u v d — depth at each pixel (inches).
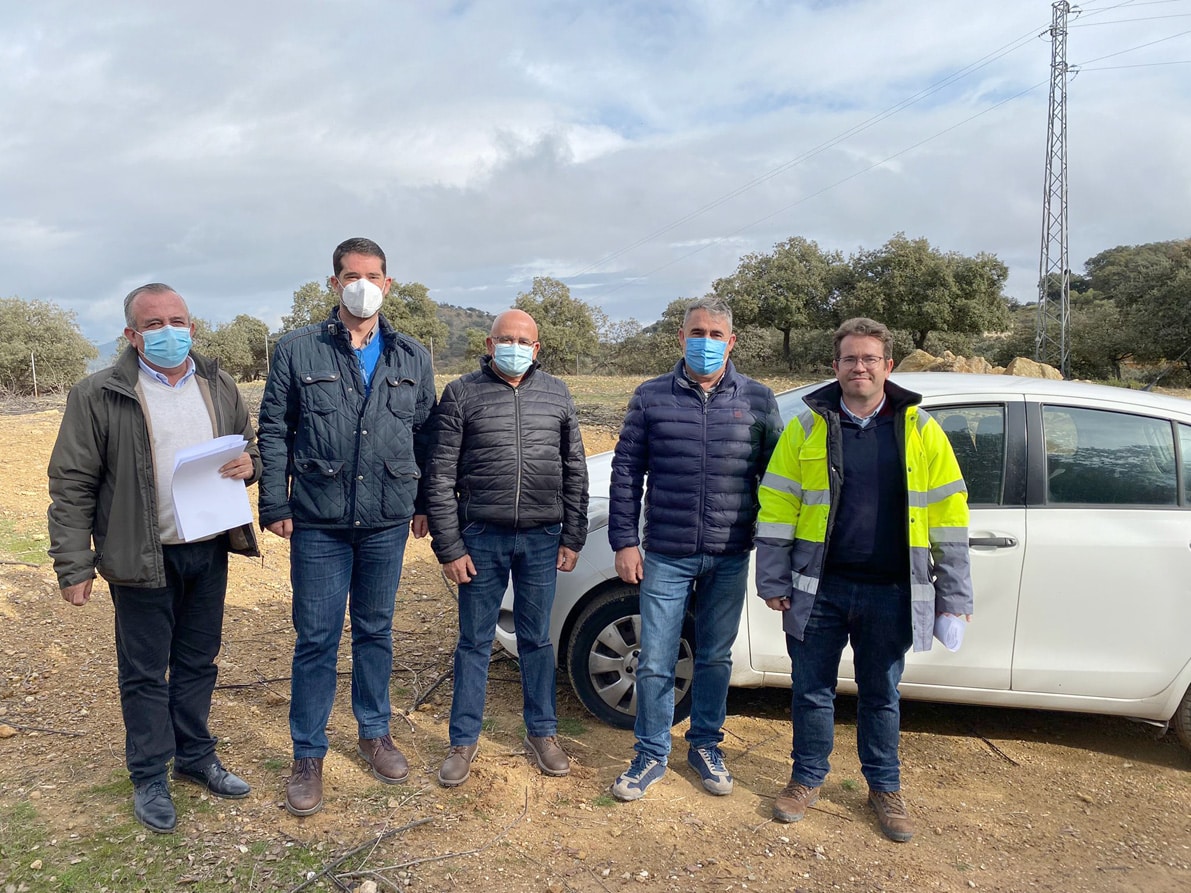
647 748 133.4
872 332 116.2
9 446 469.7
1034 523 142.9
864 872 113.7
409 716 159.6
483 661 135.9
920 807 132.4
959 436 148.9
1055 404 147.9
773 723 162.6
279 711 159.6
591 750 148.1
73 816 120.2
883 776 125.3
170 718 123.9
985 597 143.8
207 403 120.4
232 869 108.3
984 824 127.6
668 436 129.6
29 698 161.3
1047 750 154.4
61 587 109.7
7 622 199.3
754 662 152.5
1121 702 143.6
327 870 108.5
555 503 134.2
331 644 127.4
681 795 133.3
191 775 129.7
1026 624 143.6
